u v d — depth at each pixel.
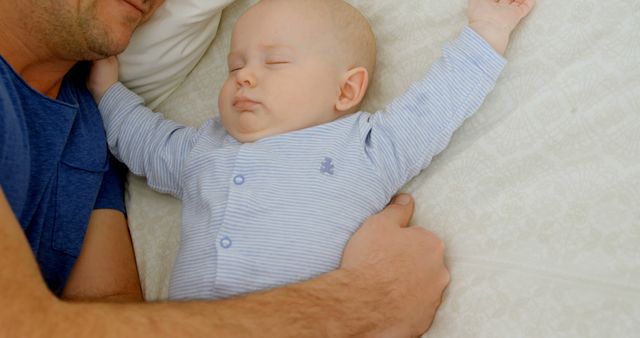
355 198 0.97
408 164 1.00
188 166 1.07
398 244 0.92
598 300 0.81
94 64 1.15
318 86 1.05
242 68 1.06
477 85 0.99
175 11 1.17
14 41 0.99
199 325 0.73
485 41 1.00
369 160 1.00
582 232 0.86
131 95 1.16
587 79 0.95
